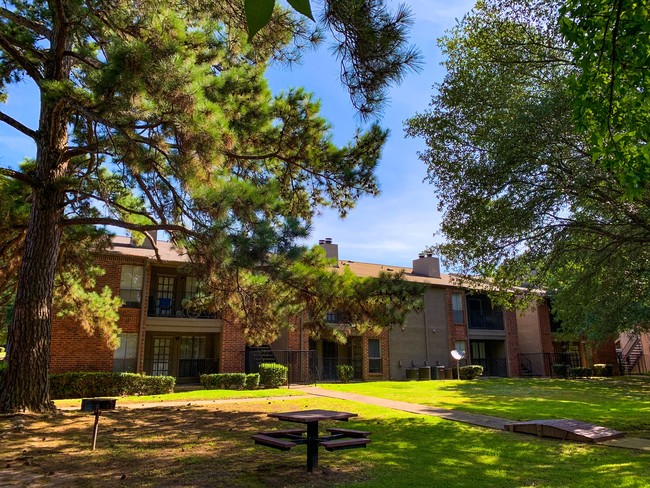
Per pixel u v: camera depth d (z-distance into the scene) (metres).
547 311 33.09
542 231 11.07
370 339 26.22
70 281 15.00
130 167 8.08
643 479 6.30
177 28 7.95
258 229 8.56
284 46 10.36
